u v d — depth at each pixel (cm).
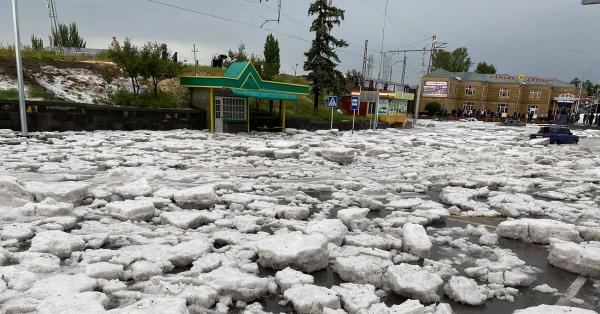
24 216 606
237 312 383
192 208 725
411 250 549
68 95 2181
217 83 2189
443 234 658
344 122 3306
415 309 363
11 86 1988
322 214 720
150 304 337
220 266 470
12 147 1315
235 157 1410
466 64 9775
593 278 493
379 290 434
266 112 2800
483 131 3869
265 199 791
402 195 959
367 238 580
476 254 568
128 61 2259
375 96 3134
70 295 351
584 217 785
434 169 1373
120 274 432
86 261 460
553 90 7625
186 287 399
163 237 559
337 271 474
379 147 1789
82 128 1933
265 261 488
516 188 1043
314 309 371
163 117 2222
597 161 1691
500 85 7606
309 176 1129
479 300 418
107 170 1041
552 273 511
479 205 853
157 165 1145
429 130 3903
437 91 7369
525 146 2414
